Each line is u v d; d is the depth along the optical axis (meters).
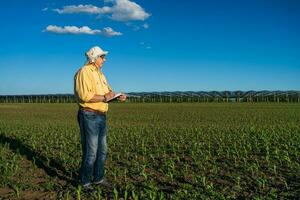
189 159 13.49
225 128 23.88
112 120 33.09
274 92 91.12
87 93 9.12
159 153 14.68
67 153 14.84
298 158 13.42
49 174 11.41
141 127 25.41
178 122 30.36
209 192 9.13
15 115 41.91
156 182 10.38
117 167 12.15
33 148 16.00
